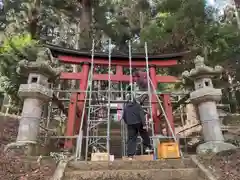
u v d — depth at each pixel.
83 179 4.13
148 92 7.89
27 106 5.64
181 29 11.24
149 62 10.31
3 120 10.73
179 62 11.48
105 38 20.25
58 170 4.24
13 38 10.72
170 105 8.84
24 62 5.98
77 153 5.84
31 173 4.16
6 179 3.83
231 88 14.78
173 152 5.13
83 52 9.81
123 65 10.13
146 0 19.12
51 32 20.59
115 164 4.66
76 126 8.94
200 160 4.79
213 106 6.14
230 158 4.77
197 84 6.66
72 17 17.97
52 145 8.37
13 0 16.27
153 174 4.29
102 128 12.53
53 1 16.25
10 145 5.14
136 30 20.11
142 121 5.70
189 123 11.77
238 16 15.72
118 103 9.66
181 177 4.27
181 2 12.41
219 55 11.09
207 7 11.66
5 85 10.41
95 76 9.53
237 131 8.86
